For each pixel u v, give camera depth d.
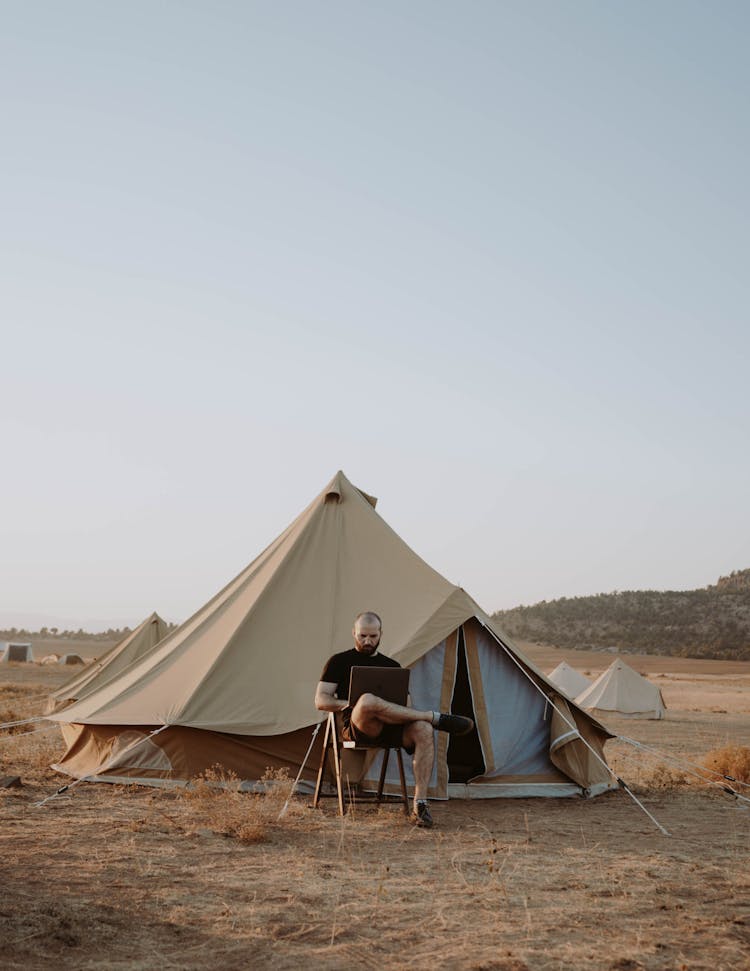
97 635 148.62
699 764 12.06
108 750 8.80
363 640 7.61
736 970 3.82
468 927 4.35
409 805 7.95
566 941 4.17
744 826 7.59
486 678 9.34
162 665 9.47
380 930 4.27
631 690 29.22
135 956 3.80
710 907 4.84
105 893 4.68
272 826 6.72
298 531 10.38
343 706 7.34
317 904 4.66
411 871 5.46
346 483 10.98
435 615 9.12
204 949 3.92
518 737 9.28
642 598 183.50
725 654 133.50
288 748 8.45
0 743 11.82
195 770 8.41
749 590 177.00
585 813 8.17
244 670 8.89
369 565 10.02
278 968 3.72
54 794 7.77
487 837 6.71
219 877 5.12
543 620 177.00
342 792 8.06
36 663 56.72
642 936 4.26
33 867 5.14
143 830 6.34
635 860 6.02
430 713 7.25
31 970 3.56
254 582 10.06
